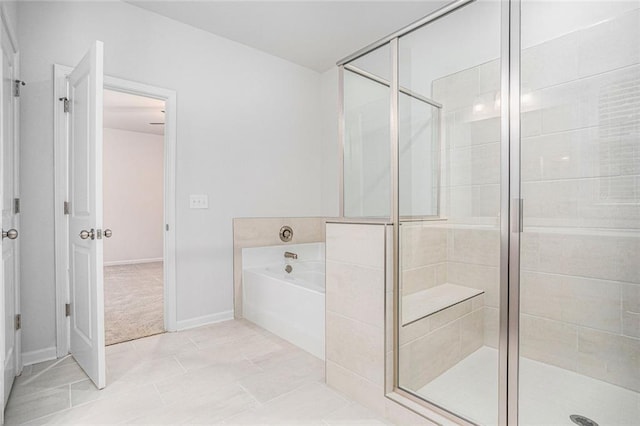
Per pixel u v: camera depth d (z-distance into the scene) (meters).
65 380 2.01
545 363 1.34
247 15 2.81
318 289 2.48
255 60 3.42
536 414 1.34
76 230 2.24
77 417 1.66
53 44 2.34
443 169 1.59
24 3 2.24
